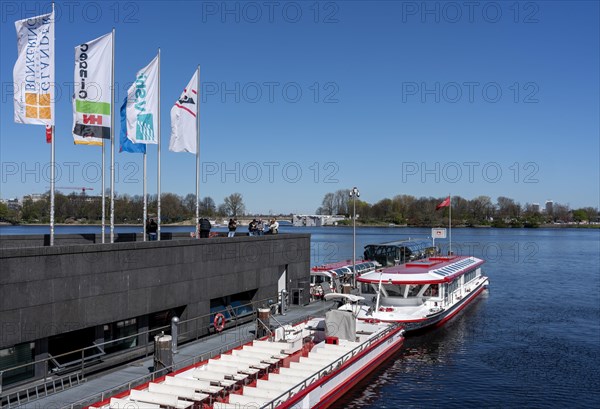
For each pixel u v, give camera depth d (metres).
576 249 125.81
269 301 32.00
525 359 29.81
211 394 17.70
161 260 23.44
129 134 26.73
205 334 26.30
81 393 17.72
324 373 21.44
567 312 44.38
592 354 30.81
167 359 20.02
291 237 34.81
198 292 25.86
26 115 21.11
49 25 21.34
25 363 18.25
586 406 22.83
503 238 173.12
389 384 25.55
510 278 69.38
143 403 16.67
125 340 22.47
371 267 53.91
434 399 23.64
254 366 20.70
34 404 16.67
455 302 42.06
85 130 23.77
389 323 31.73
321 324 29.39
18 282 17.33
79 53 23.61
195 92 29.78
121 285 21.28
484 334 36.00
